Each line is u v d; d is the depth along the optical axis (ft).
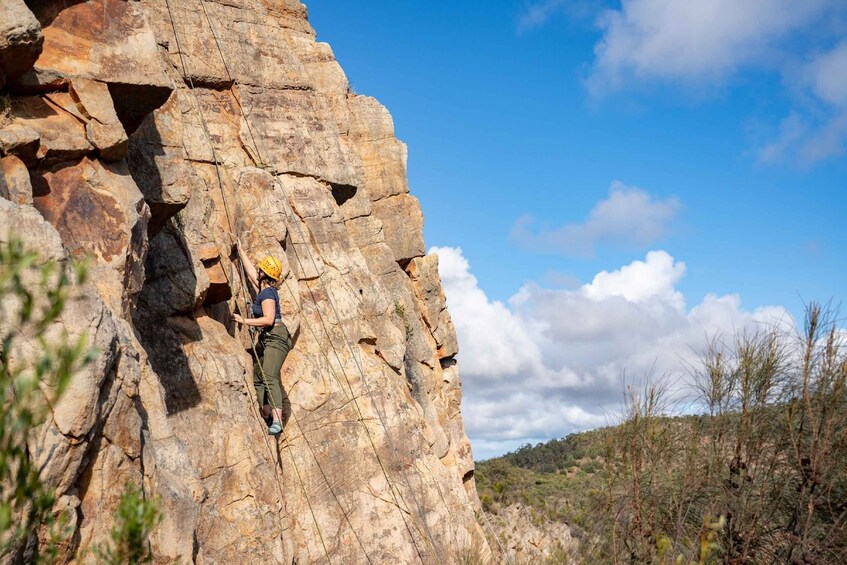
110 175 21.86
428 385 51.90
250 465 27.48
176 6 38.83
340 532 31.60
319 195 40.81
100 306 15.78
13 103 20.06
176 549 17.92
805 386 21.79
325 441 33.22
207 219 32.37
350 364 35.91
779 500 21.54
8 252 7.32
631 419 22.24
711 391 22.98
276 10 51.31
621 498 21.80
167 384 26.35
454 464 46.47
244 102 39.60
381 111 61.93
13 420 7.32
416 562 32.81
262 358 31.96
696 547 19.66
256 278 33.04
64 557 14.60
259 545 26.35
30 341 13.88
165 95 23.52
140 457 17.49
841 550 19.67
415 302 59.06
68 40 21.76
